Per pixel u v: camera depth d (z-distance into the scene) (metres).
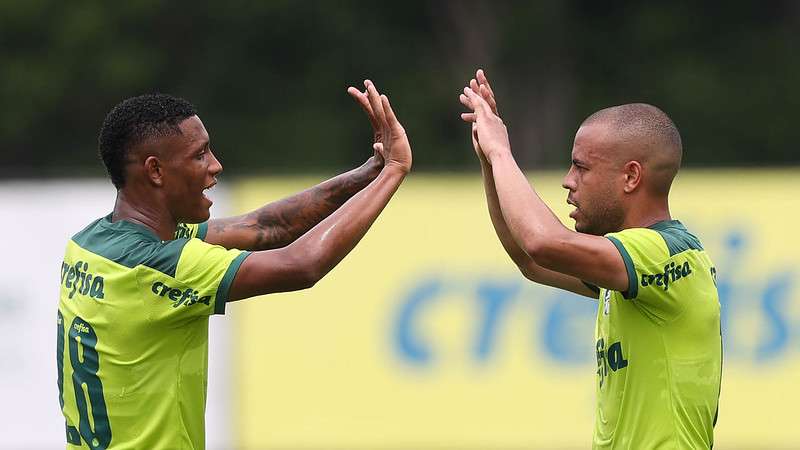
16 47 87.69
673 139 18.86
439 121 88.25
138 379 18.41
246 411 41.59
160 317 18.27
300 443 41.59
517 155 87.25
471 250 41.62
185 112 18.94
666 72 90.00
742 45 91.56
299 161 86.62
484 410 41.59
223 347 41.78
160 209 19.00
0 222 40.47
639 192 18.88
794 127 88.88
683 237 18.72
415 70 89.38
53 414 40.62
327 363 41.72
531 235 18.23
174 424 18.52
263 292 18.53
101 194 40.72
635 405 18.64
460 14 89.38
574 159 19.19
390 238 41.81
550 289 41.47
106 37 87.88
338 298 41.88
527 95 88.44
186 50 89.38
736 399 41.16
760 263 40.81
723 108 88.81
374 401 41.66
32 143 87.06
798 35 92.62
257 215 21.34
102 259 18.52
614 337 18.95
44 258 40.50
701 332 18.64
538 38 88.75
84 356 18.59
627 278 18.14
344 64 89.62
